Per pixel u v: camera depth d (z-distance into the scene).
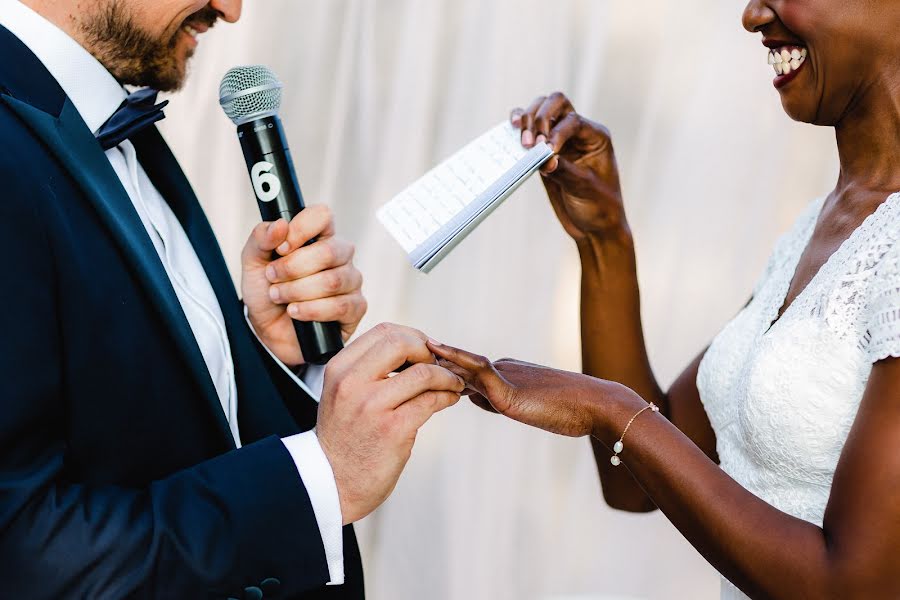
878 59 1.35
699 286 3.11
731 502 1.24
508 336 3.17
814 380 1.34
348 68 3.16
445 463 3.17
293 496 1.28
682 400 1.77
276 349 1.73
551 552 3.13
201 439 1.41
